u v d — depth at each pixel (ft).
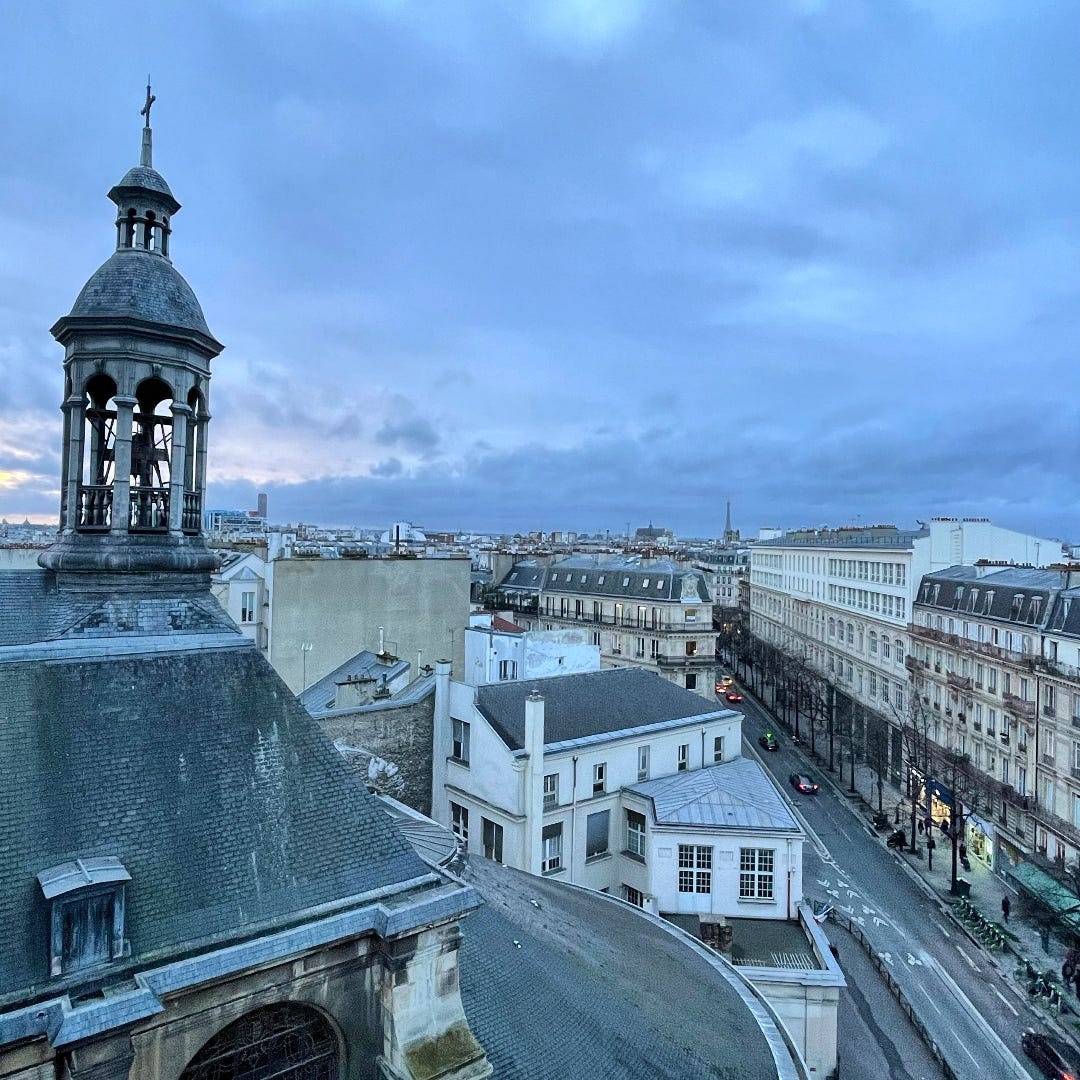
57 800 39.01
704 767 143.33
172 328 52.31
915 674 217.77
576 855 122.83
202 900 38.88
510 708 127.44
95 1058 32.89
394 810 81.41
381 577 174.29
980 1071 99.55
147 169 56.18
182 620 51.06
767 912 113.50
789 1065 57.93
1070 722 147.95
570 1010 53.67
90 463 52.44
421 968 42.60
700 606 268.21
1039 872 147.74
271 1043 40.14
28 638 46.01
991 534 228.63
